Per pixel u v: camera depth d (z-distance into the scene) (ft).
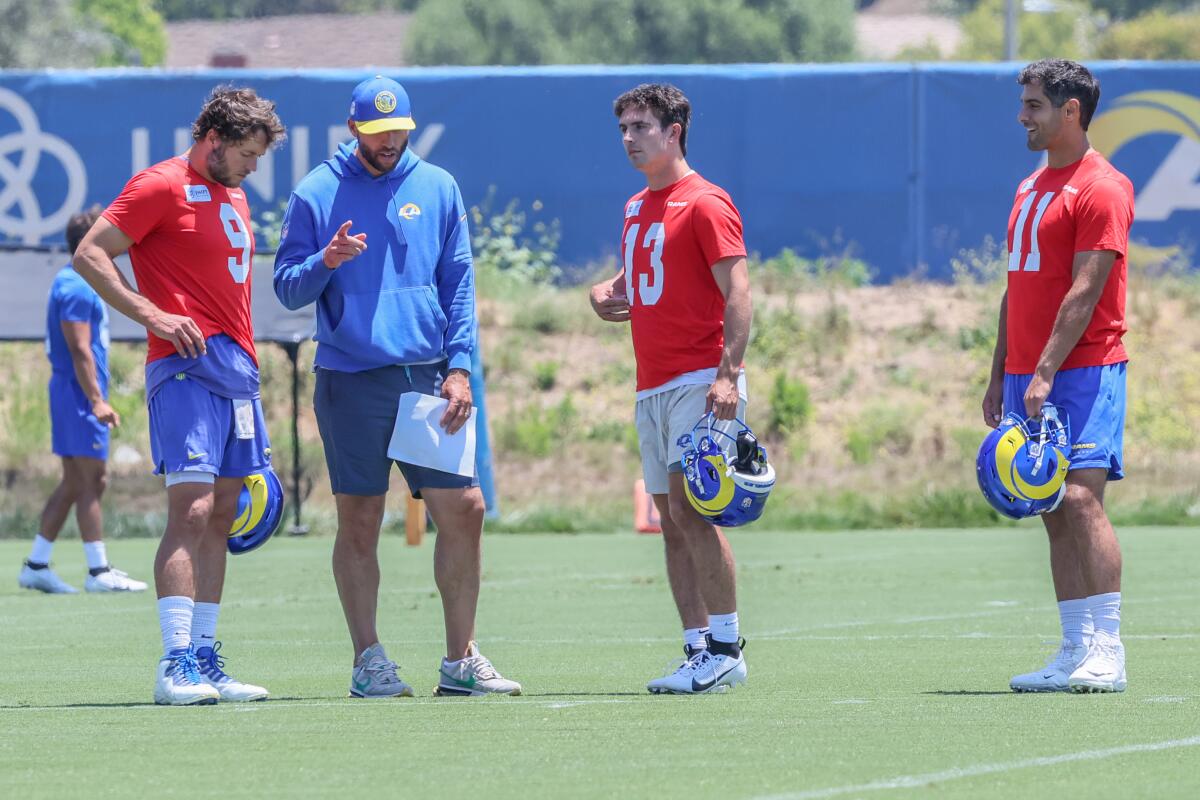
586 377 288.30
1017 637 113.91
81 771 64.08
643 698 84.28
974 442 267.18
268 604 141.49
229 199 85.56
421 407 86.28
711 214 85.40
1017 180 302.66
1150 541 195.83
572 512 234.79
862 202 304.09
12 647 113.19
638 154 87.04
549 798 58.03
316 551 194.29
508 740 70.33
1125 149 302.66
